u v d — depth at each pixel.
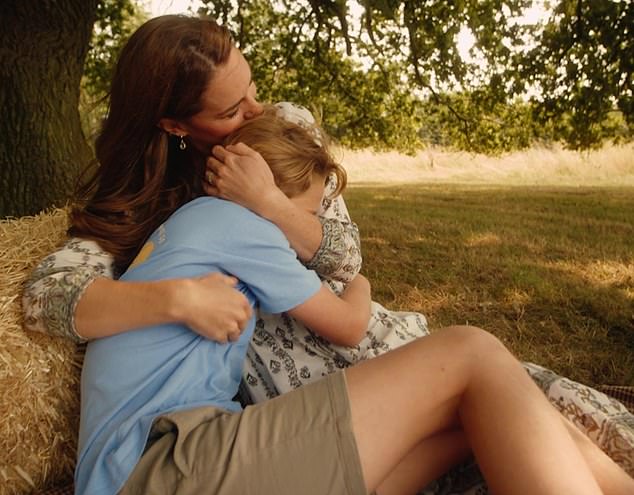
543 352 3.27
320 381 1.30
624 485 1.27
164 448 1.21
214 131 1.66
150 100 1.56
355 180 11.37
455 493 1.51
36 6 3.57
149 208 1.66
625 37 5.69
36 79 3.63
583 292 4.09
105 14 7.14
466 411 1.28
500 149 8.87
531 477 1.12
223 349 1.36
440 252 5.26
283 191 1.57
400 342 1.75
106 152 1.67
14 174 3.64
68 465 1.58
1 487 1.45
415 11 5.97
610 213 6.54
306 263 1.60
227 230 1.38
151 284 1.29
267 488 1.16
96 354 1.33
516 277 4.43
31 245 1.69
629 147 9.91
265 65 7.41
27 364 1.46
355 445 1.20
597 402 1.60
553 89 6.36
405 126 8.77
